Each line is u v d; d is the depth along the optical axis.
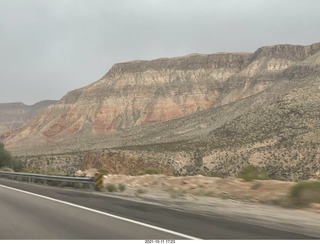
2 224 10.01
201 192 16.56
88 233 8.80
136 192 17.59
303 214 11.42
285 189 15.03
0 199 15.25
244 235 8.45
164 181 21.50
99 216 10.94
